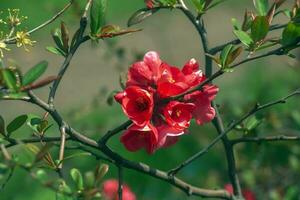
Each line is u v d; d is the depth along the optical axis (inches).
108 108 464.4
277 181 334.0
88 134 389.7
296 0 209.3
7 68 162.1
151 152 180.7
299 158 344.2
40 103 179.0
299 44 192.4
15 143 184.1
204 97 187.9
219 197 223.0
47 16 788.0
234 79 528.1
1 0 812.6
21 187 443.8
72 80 690.2
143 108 180.4
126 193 324.2
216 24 799.1
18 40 196.4
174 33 759.7
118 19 839.7
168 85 179.6
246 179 329.7
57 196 164.1
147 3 212.8
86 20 191.3
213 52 219.6
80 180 175.5
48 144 159.0
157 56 186.7
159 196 429.4
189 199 394.0
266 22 190.4
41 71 166.9
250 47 193.5
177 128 180.5
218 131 229.9
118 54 395.5
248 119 242.2
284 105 432.1
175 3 214.2
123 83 223.6
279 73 497.0
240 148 333.7
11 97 166.4
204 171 415.8
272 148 343.3
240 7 826.8
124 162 197.6
